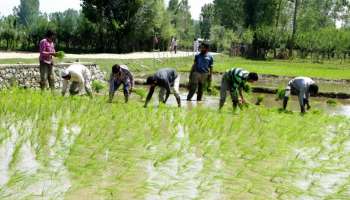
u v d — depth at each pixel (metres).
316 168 7.42
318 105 19.19
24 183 5.87
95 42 48.72
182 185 6.27
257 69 35.38
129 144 8.34
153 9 51.28
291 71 35.00
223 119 11.42
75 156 7.21
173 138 9.05
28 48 43.72
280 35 54.22
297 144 9.59
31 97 12.71
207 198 5.89
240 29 85.12
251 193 6.19
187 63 38.34
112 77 13.71
